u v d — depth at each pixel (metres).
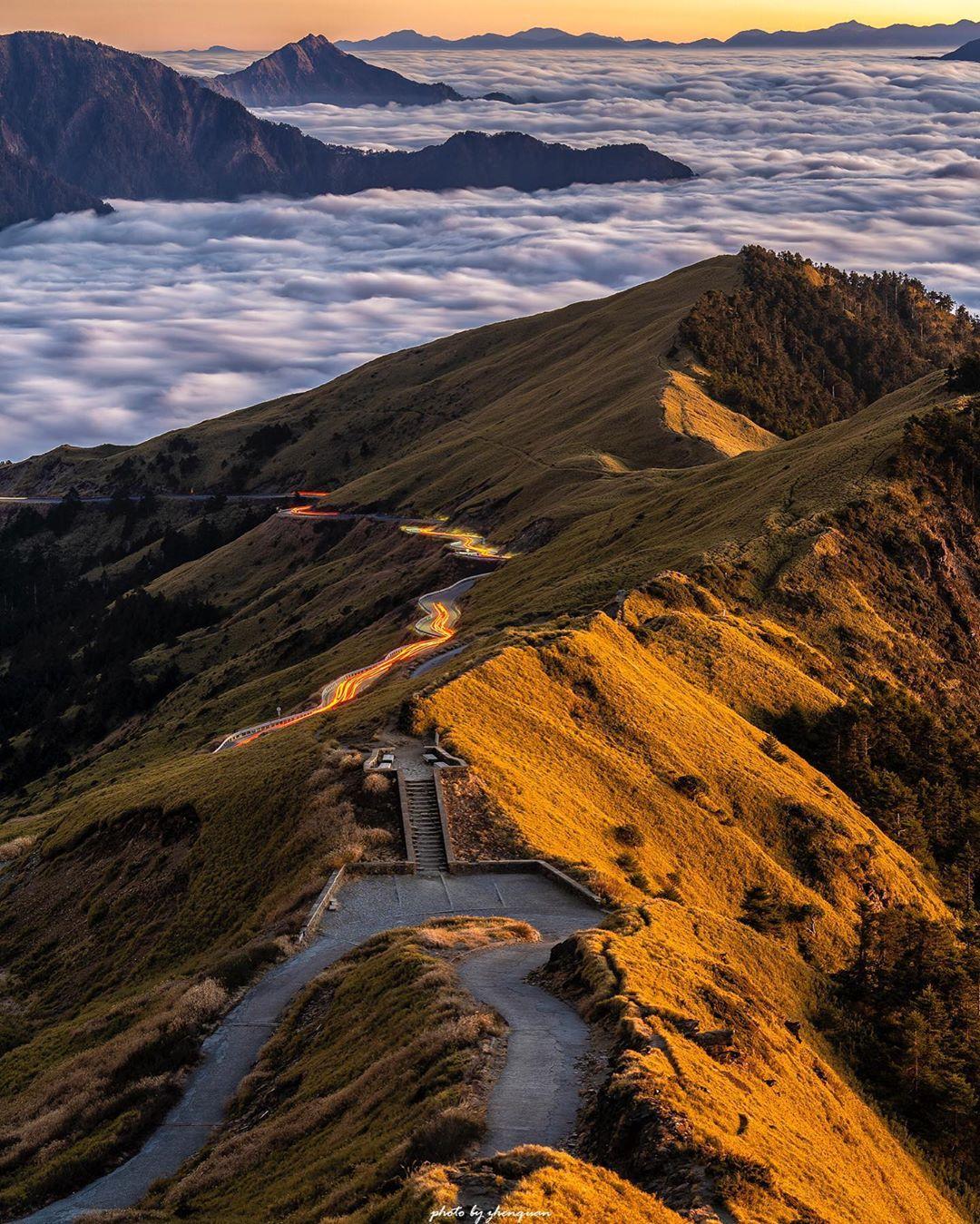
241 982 40.00
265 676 167.38
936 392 157.50
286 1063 33.44
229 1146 28.86
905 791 86.19
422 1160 21.47
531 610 112.25
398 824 52.22
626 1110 22.09
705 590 106.19
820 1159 27.03
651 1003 29.31
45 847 74.81
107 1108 33.75
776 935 58.03
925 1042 44.84
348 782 55.34
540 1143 22.05
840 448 137.00
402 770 55.91
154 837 64.69
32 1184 30.27
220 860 56.56
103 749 184.00
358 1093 27.70
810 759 85.69
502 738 63.03
